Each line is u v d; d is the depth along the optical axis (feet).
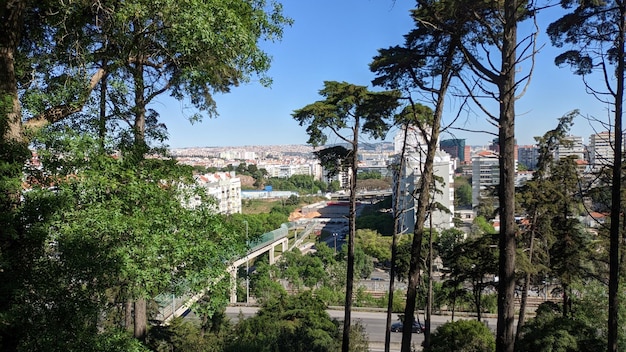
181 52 27.55
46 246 18.58
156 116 45.19
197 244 22.16
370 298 121.60
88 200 20.36
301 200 429.79
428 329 61.00
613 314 25.52
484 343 52.11
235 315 106.63
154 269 20.22
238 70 31.32
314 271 147.74
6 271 17.16
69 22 26.21
